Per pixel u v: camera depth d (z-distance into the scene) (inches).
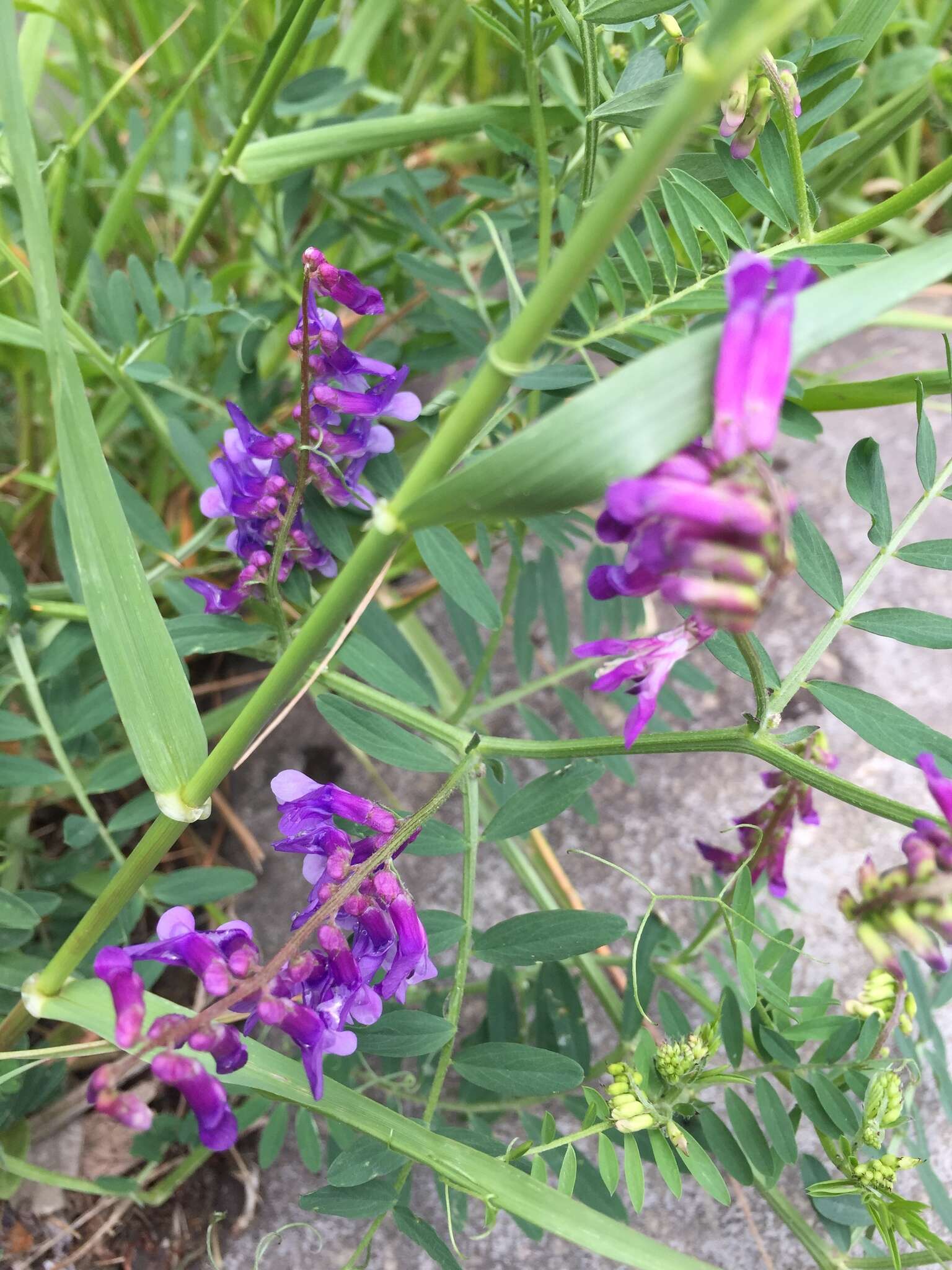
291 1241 7.4
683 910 8.5
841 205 10.7
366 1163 5.2
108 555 4.3
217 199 7.9
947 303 11.1
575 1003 6.6
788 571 3.2
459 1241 7.3
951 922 4.0
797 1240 7.2
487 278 7.8
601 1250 4.9
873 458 5.2
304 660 4.0
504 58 10.4
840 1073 5.9
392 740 5.7
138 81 10.4
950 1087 6.2
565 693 7.9
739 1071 5.9
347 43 9.5
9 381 9.0
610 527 3.5
